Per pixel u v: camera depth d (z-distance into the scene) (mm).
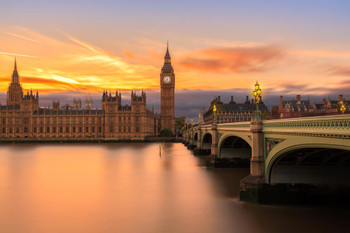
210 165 87500
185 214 44219
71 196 55031
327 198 45500
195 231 38094
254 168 48219
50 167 92875
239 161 85812
